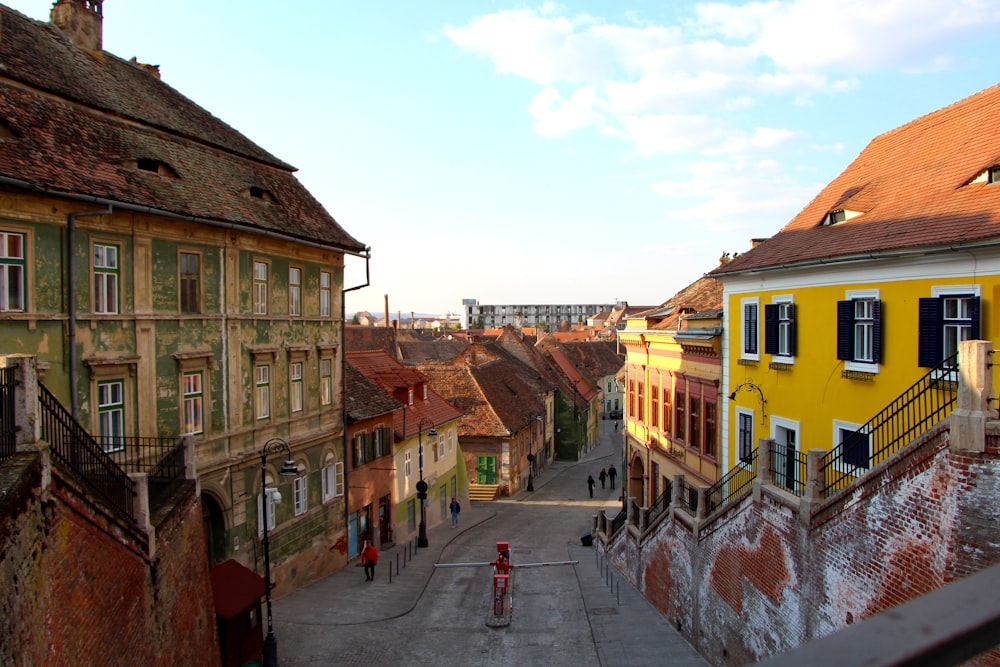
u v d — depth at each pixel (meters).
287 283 23.53
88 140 17.17
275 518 22.83
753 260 20.53
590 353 104.75
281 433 23.14
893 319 15.05
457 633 20.50
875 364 15.55
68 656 8.87
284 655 18.39
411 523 34.75
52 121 16.52
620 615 21.73
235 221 19.91
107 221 16.58
